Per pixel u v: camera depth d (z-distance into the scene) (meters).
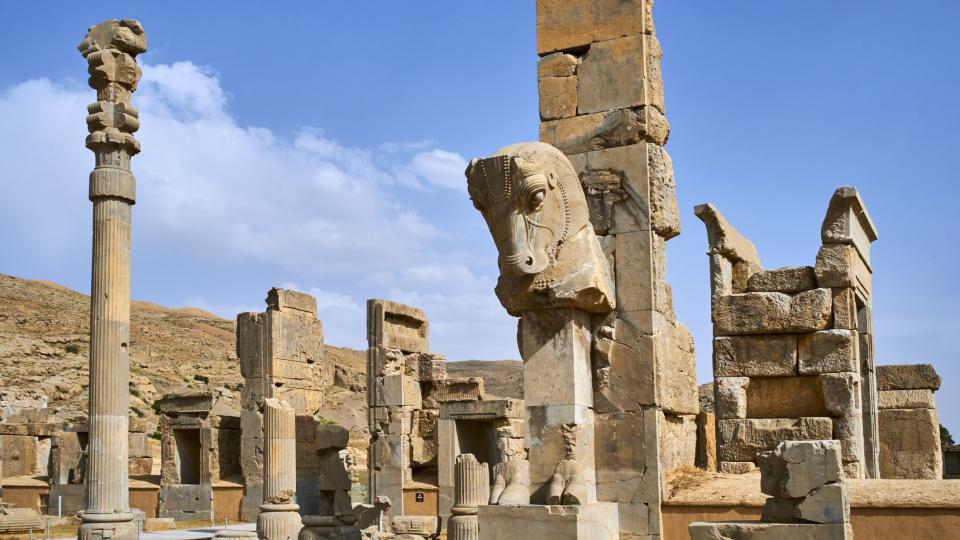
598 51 12.03
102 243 20.53
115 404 20.17
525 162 11.09
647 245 11.54
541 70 12.30
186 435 36.41
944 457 30.17
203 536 27.62
